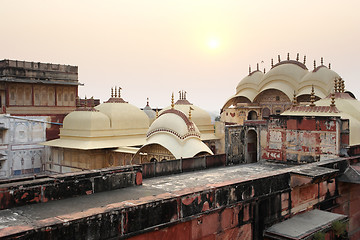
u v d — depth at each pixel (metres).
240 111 26.22
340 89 13.19
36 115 25.06
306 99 23.28
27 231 4.15
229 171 10.30
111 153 19.08
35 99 25.12
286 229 7.51
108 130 20.06
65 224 4.51
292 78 24.16
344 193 10.34
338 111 11.06
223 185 6.71
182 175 9.51
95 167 19.05
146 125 22.23
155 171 9.25
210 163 11.14
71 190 6.21
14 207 5.49
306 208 8.79
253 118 26.38
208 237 6.43
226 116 28.08
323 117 10.36
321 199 9.34
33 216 5.04
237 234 7.00
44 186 5.84
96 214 4.83
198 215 6.20
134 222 5.27
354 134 10.62
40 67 25.53
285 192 8.12
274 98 25.02
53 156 21.94
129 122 21.19
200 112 23.47
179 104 24.27
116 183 6.98
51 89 26.03
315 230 7.46
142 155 15.51
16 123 21.52
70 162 20.33
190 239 6.12
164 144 14.08
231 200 6.86
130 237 5.21
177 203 5.87
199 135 14.96
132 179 7.30
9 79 23.38
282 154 11.51
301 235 7.16
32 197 5.70
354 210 10.77
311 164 9.04
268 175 7.76
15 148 21.39
